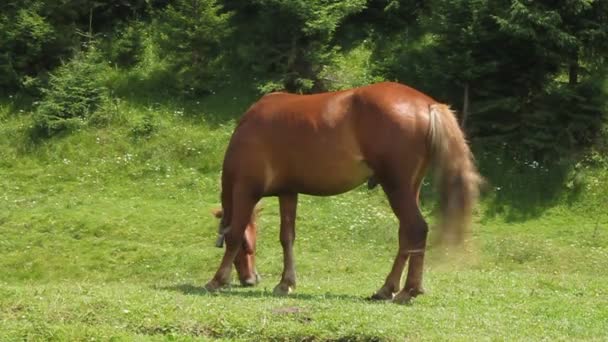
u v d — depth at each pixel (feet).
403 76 90.84
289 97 40.55
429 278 49.62
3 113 92.84
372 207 77.66
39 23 94.84
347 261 64.49
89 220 71.56
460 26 82.94
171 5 101.96
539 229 75.31
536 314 37.45
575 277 53.01
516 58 82.84
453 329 32.99
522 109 84.23
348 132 38.34
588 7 79.20
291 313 34.58
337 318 33.58
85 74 92.22
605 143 83.10
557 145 82.43
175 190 81.61
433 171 37.65
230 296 39.34
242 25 101.81
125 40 100.53
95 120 90.58
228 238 41.34
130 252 65.36
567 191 79.51
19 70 96.22
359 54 97.14
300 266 62.18
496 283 48.11
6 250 65.92
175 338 32.30
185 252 64.85
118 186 82.89
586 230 74.13
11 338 31.83
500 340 31.40
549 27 79.10
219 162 85.66
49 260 64.03
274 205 76.07
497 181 80.74
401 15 100.63
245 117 41.04
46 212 74.02
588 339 32.58
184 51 96.84
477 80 83.41
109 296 37.42
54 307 35.32
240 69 96.94
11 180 83.71
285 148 39.45
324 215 74.79
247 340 32.55
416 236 37.60
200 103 93.56
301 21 90.27
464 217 37.19
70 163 85.97
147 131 89.15
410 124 37.40
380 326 32.65
